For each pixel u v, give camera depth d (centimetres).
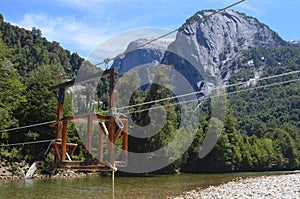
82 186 2212
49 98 3441
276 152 5797
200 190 1961
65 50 8681
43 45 8781
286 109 8319
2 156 2966
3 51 3297
